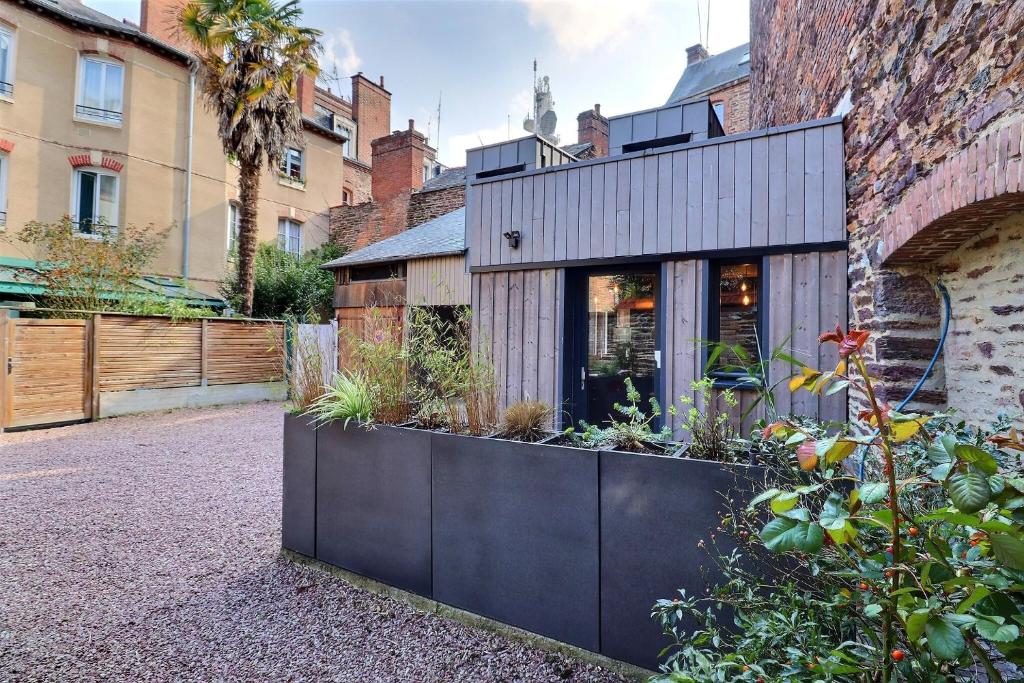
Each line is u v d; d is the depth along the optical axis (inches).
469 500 93.3
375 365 116.5
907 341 107.3
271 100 398.9
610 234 178.7
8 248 385.7
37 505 162.1
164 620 95.9
